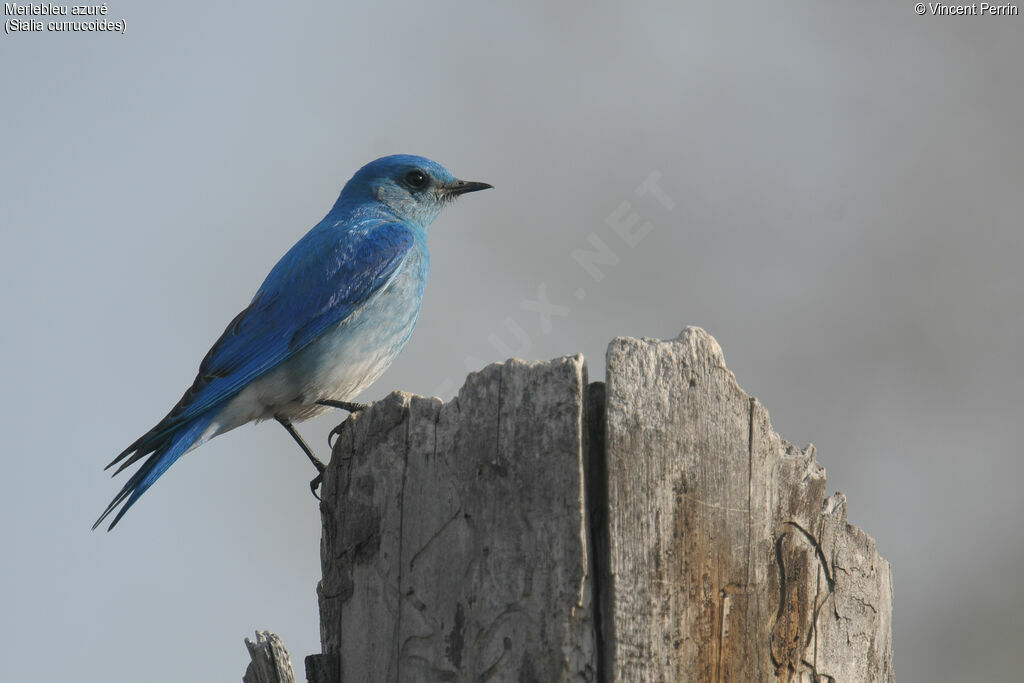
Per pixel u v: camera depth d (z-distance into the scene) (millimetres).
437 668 7324
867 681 8109
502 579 7145
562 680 6852
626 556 6973
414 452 7688
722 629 7207
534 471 7145
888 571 8617
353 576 7820
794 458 7809
